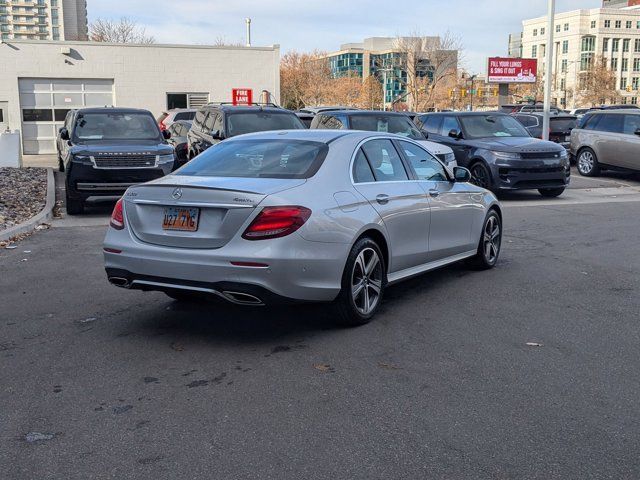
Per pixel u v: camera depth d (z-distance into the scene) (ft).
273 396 14.03
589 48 463.01
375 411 13.30
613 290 22.97
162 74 103.30
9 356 16.43
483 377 15.12
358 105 299.58
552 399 13.94
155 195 17.42
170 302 21.38
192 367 15.69
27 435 12.29
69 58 98.07
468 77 262.06
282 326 18.88
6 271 25.54
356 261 18.20
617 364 16.01
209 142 45.75
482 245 25.46
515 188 46.78
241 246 16.12
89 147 40.88
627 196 51.52
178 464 11.25
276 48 108.37
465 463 11.30
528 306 20.99
